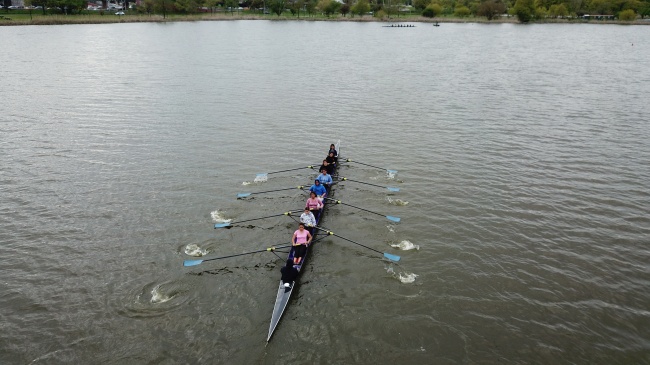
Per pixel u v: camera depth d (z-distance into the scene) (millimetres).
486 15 191625
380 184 28906
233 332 16406
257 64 77438
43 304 17734
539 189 27906
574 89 57531
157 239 22172
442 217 24594
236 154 33562
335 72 70688
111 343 15875
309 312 17406
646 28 158875
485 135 38562
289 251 21453
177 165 31172
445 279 19438
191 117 42969
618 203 26125
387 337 16266
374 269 20094
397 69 74250
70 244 21625
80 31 131125
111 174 29422
